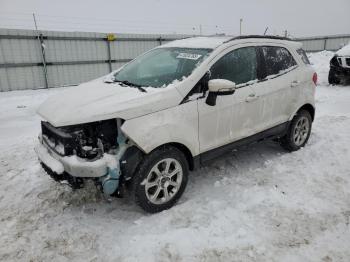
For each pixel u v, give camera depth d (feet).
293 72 16.31
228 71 13.43
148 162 11.14
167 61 13.87
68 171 10.62
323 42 88.17
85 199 12.75
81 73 48.49
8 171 15.57
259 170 15.11
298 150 17.44
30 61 43.04
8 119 26.30
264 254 9.69
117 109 10.61
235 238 10.36
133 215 11.71
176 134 11.58
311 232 10.64
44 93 40.06
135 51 54.03
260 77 14.74
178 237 10.42
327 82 41.34
